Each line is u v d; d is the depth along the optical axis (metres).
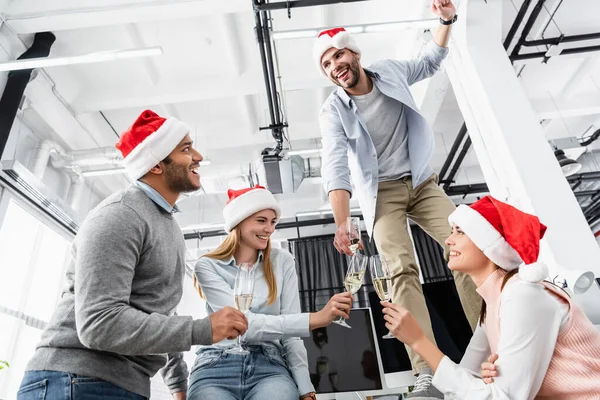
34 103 3.92
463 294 1.50
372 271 1.23
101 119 4.85
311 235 7.76
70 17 3.27
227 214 1.59
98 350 0.98
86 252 0.99
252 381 1.24
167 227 1.24
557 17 4.17
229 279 1.48
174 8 3.28
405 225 1.57
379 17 3.94
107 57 3.15
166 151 1.27
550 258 2.44
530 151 2.73
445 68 3.46
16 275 3.69
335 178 1.57
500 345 0.95
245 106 4.90
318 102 5.08
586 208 7.32
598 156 6.57
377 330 2.14
